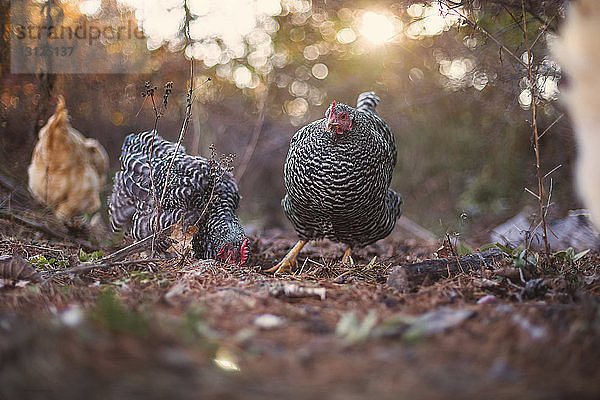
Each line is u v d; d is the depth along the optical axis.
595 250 5.52
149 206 4.73
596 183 2.62
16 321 2.33
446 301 2.93
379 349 2.12
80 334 2.10
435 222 10.12
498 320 2.44
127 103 8.22
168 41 8.54
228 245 4.36
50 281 3.31
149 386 1.79
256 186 12.06
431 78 9.72
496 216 9.53
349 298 3.03
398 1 4.96
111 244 5.38
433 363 1.99
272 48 11.27
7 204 5.67
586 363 1.99
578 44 2.58
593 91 2.56
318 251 5.83
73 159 5.84
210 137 10.67
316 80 11.72
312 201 4.29
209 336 2.22
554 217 7.05
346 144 4.05
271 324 2.40
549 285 3.20
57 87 6.73
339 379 1.88
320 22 10.47
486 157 10.46
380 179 4.29
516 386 1.82
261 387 1.83
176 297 2.90
